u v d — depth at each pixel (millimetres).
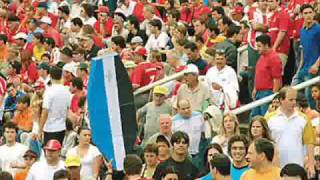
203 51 50938
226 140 37500
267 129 34156
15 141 41719
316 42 45594
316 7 50594
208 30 52219
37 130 46219
